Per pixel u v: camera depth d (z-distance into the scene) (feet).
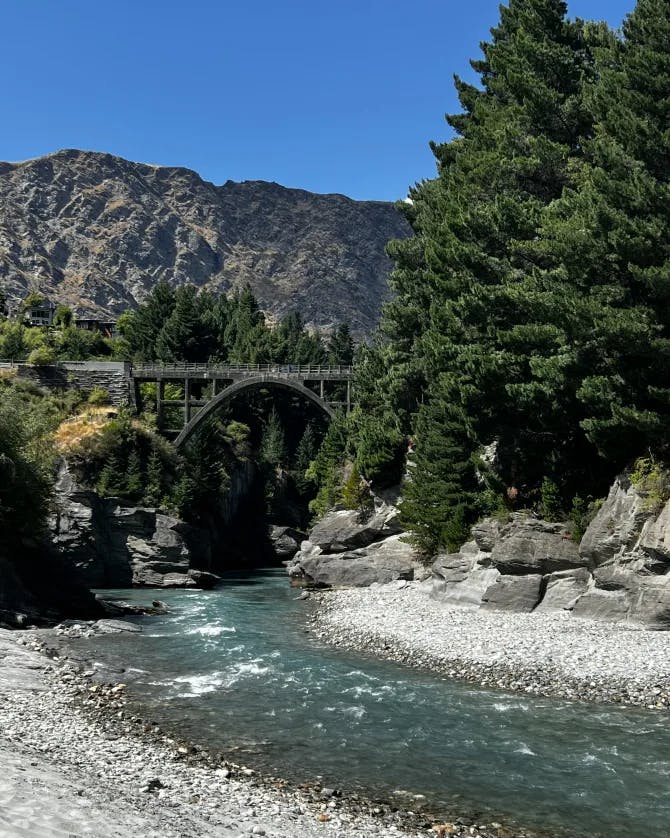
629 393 128.88
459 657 107.76
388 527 212.23
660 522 118.62
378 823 52.42
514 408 155.53
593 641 110.42
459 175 192.34
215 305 589.32
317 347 555.69
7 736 63.41
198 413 308.60
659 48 141.90
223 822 47.85
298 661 110.42
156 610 172.04
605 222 125.80
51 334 452.76
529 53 181.68
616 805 56.85
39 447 179.32
